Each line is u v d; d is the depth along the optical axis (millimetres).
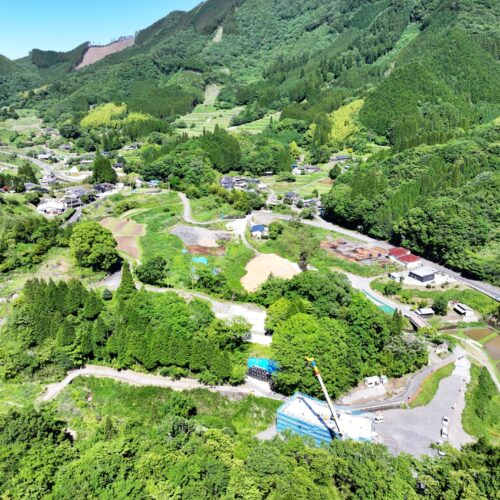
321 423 80688
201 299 122500
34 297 106562
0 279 124125
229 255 160125
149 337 93312
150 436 70938
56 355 91938
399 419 88688
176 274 138000
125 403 86875
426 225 170250
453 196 182375
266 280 137375
